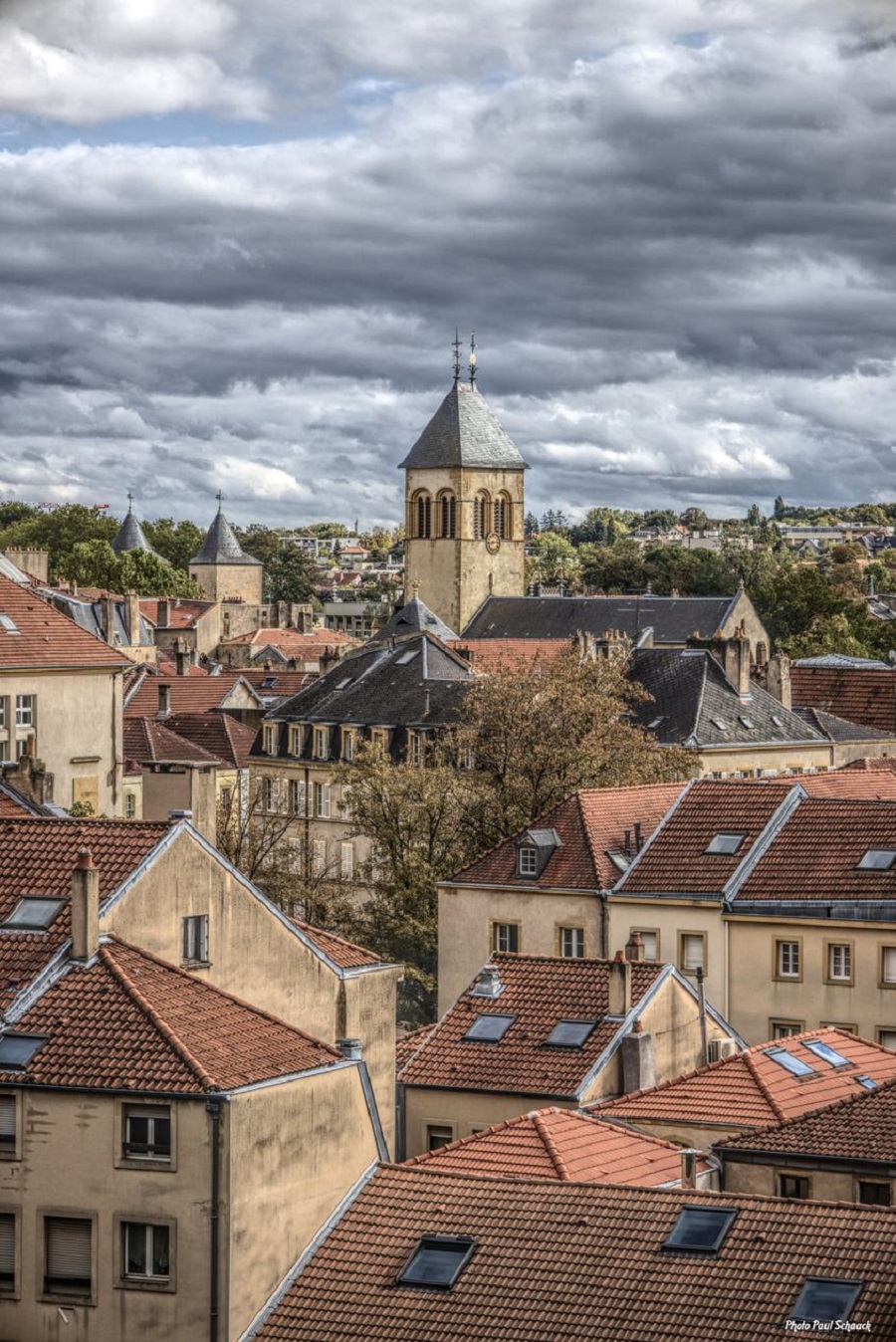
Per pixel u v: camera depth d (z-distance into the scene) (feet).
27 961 224.94
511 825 480.64
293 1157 212.64
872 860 362.53
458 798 485.15
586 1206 203.00
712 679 646.74
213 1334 205.26
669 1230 197.88
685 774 517.14
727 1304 188.24
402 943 454.81
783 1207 196.85
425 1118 287.89
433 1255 202.39
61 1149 210.18
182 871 242.99
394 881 474.90
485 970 305.32
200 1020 218.79
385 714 629.51
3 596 495.82
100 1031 215.10
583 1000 296.51
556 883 390.83
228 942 249.75
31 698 481.87
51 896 232.94
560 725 497.46
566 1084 280.92
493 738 494.59
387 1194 212.43
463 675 647.97
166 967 227.40
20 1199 211.20
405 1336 194.39
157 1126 208.44
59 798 486.79
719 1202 199.41
